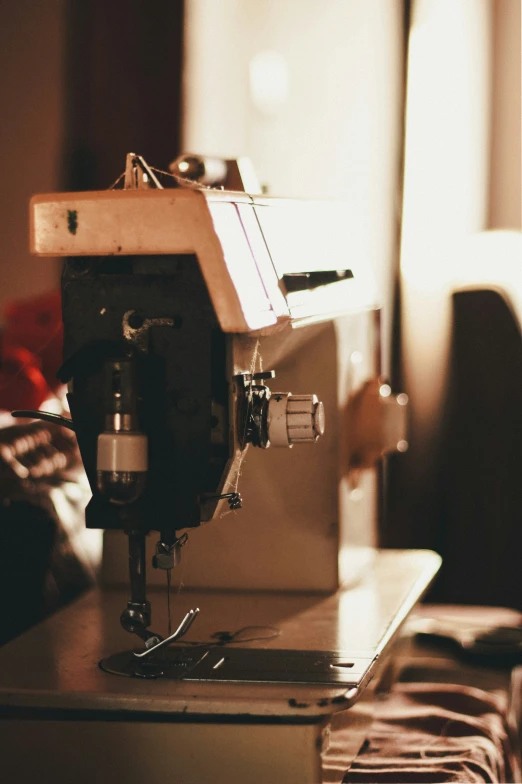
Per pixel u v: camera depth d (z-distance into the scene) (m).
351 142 3.00
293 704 0.90
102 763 0.94
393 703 1.39
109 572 1.39
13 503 1.44
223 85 3.09
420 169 2.94
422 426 2.90
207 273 0.87
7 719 0.95
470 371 2.43
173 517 0.94
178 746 0.93
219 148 3.11
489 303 2.39
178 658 1.04
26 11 3.00
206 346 0.92
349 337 1.42
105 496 0.91
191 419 0.92
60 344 1.99
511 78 2.93
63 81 3.00
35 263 3.03
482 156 2.96
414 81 2.94
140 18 2.98
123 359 0.90
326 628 1.18
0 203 3.04
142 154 3.01
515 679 1.64
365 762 1.17
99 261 0.93
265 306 0.93
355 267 1.46
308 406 1.00
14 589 1.39
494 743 1.28
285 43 3.03
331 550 1.35
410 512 2.88
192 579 1.37
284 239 1.08
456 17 2.91
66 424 0.96
